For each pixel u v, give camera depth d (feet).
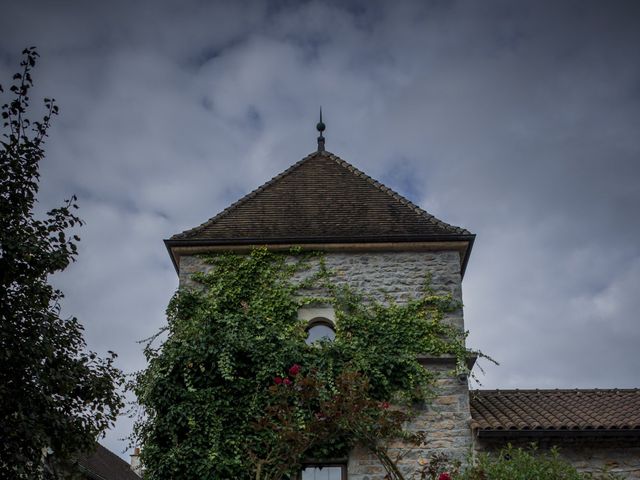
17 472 45.52
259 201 69.10
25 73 51.11
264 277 62.44
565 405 61.05
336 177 72.02
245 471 54.75
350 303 61.67
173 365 57.41
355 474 56.44
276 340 59.06
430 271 63.31
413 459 56.90
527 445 56.75
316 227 65.87
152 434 56.24
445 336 61.05
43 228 49.78
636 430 55.31
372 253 63.93
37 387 47.01
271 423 50.57
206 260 63.10
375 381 58.34
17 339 46.80
